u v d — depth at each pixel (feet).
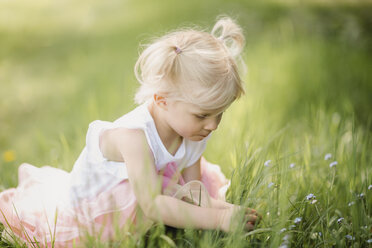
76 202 5.89
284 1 22.57
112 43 17.85
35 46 18.71
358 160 7.41
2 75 15.74
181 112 5.32
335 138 7.60
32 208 6.25
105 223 5.40
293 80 12.81
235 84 5.29
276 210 5.48
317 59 14.19
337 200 6.23
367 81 13.19
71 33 20.10
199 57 5.22
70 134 10.28
